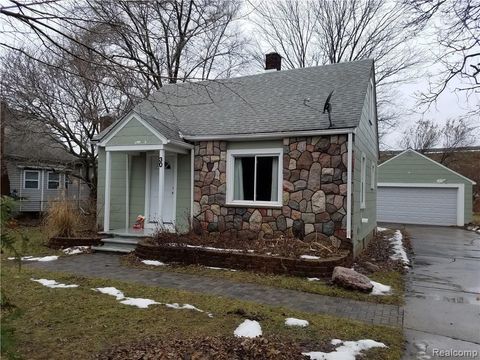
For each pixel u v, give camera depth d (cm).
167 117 1114
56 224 1020
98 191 1148
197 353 343
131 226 1110
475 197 2808
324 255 746
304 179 865
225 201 970
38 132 1552
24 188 1923
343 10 2231
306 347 385
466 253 1082
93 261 836
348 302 558
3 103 1341
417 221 2111
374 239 1326
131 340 388
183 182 1040
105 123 1416
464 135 3050
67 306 501
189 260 793
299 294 595
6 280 643
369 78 1024
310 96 1001
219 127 997
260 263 731
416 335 435
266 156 939
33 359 342
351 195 815
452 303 564
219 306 515
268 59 1365
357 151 894
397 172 2161
